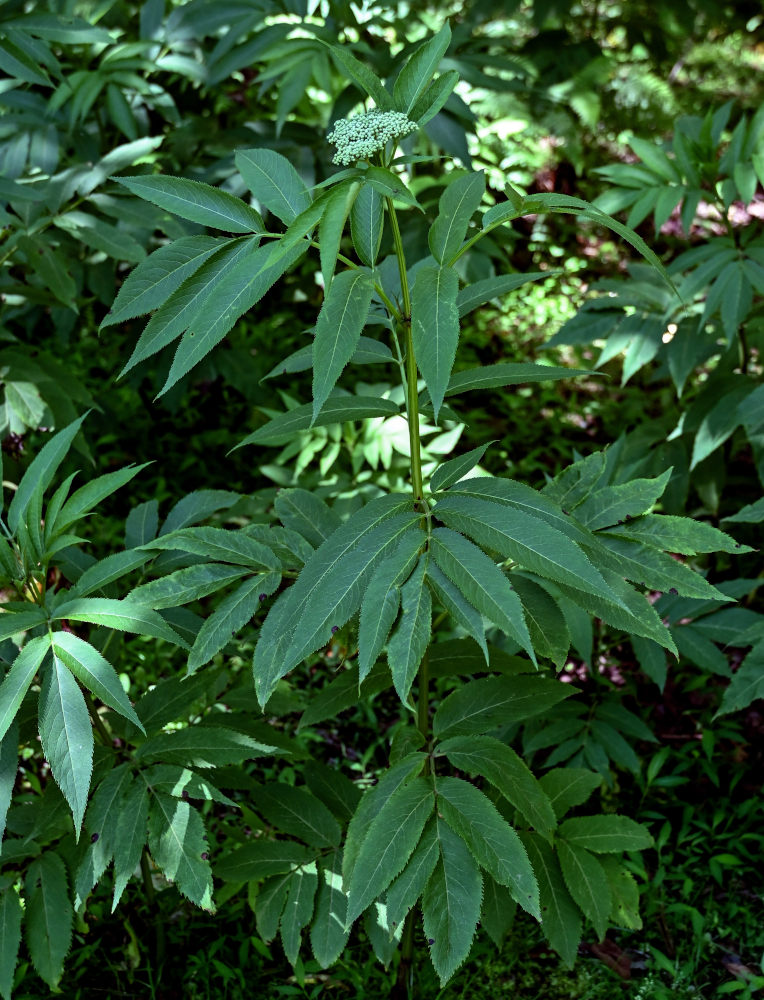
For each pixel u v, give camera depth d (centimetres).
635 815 284
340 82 368
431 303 144
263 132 358
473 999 241
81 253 359
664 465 320
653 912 259
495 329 516
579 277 554
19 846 203
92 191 304
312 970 243
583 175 589
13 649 201
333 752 314
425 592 165
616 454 290
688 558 323
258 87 466
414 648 161
